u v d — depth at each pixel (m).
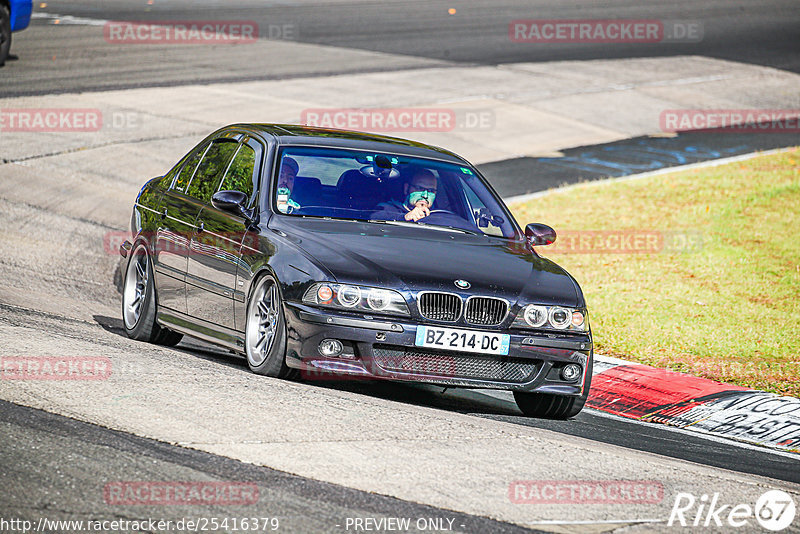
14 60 85.69
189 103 76.62
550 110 83.38
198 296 28.27
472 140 73.38
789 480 22.72
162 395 21.66
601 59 105.12
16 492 15.83
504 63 100.31
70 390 21.41
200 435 19.27
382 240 25.97
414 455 19.39
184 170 31.91
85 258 44.41
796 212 56.34
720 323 38.50
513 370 25.06
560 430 25.08
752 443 26.88
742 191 60.91
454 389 30.05
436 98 84.25
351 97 82.44
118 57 91.44
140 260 31.81
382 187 28.17
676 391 30.62
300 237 25.56
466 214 28.66
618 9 137.00
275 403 21.86
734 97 92.00
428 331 24.05
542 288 25.62
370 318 23.86
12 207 50.66
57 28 103.88
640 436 25.84
